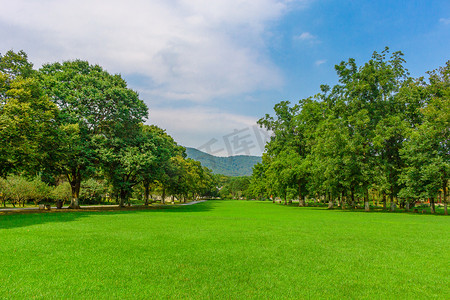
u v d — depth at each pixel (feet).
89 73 101.91
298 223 53.72
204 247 29.37
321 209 116.78
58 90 87.35
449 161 89.51
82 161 86.22
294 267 22.84
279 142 153.28
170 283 18.66
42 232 36.11
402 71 112.88
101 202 176.45
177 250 27.81
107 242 30.78
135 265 22.43
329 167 101.50
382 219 65.57
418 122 109.09
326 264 23.93
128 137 102.99
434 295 17.44
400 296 17.28
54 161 80.94
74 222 48.37
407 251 29.09
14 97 63.57
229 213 82.94
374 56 114.11
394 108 109.19
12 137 60.85
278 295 17.03
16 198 116.37
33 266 21.54
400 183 99.19
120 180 102.12
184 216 66.95
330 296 17.07
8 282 18.10
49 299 15.65
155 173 108.88
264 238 35.32
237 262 23.95
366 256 26.78
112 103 95.50
